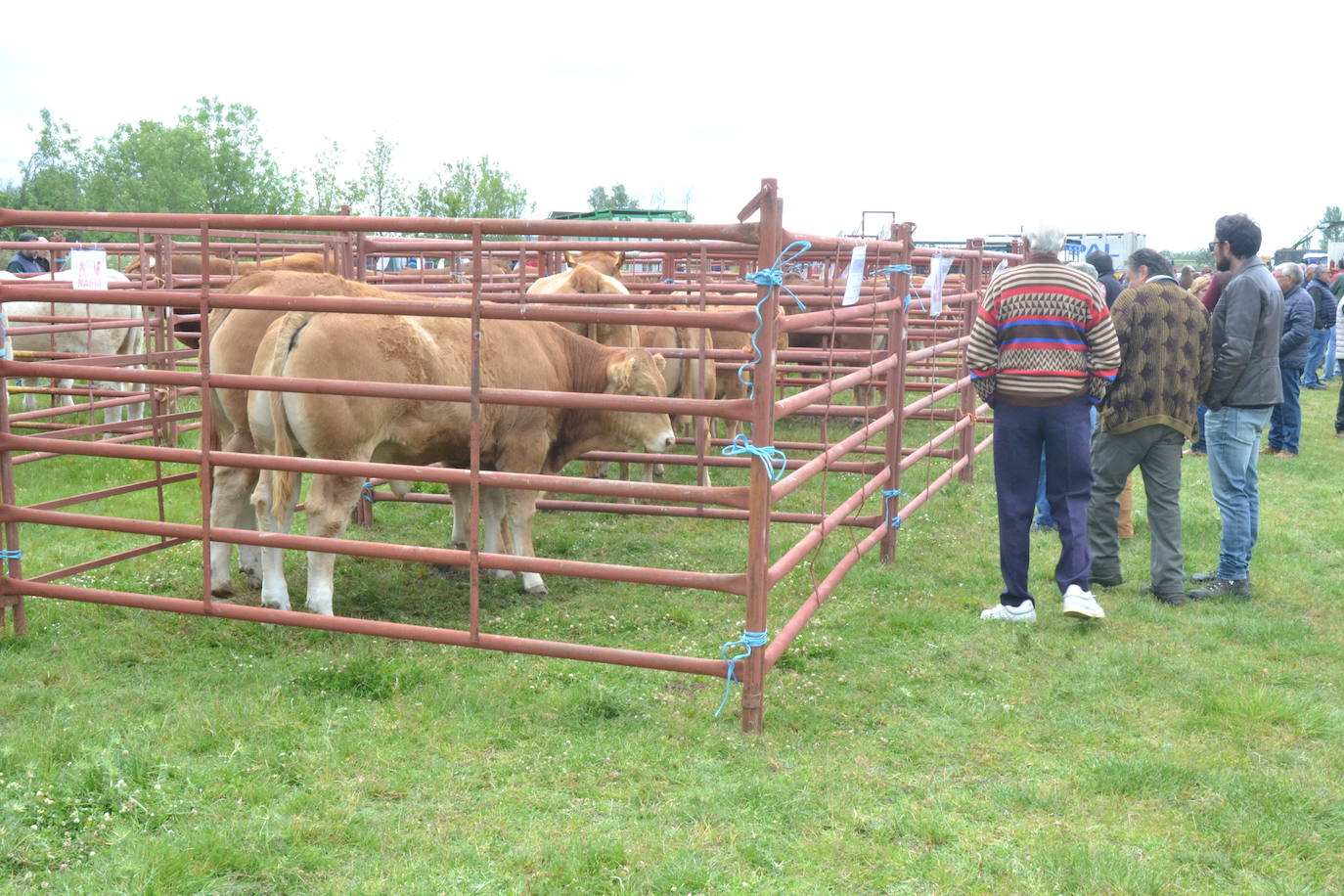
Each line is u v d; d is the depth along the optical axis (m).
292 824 3.41
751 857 3.29
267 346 5.43
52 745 3.90
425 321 5.77
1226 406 6.14
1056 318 5.43
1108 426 6.17
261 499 5.62
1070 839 3.40
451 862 3.23
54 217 4.86
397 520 8.30
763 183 4.00
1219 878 3.21
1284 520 8.27
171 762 3.86
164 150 50.53
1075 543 5.64
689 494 4.29
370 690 4.65
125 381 4.94
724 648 4.35
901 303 6.82
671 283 10.35
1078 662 5.16
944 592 6.42
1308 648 5.35
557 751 4.05
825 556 7.27
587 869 3.19
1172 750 4.13
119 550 7.02
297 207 39.75
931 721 4.45
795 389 15.23
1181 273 13.41
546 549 7.53
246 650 5.20
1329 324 17.36
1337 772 3.95
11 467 5.23
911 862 3.27
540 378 6.36
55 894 2.97
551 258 11.01
